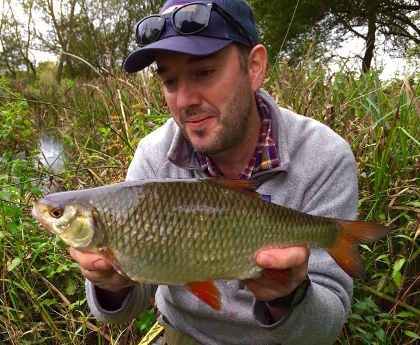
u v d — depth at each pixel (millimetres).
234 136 465
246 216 385
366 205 749
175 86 459
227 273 391
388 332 657
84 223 383
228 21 441
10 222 732
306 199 484
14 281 698
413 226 676
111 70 1253
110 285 432
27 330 701
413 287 674
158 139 555
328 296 427
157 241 383
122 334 696
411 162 766
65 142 1130
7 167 984
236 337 495
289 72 1132
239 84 457
